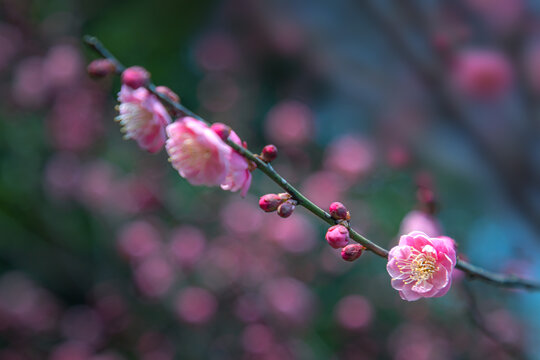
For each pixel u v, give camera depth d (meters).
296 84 1.60
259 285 1.36
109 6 1.87
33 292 1.53
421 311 1.36
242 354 1.34
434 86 1.09
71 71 1.46
